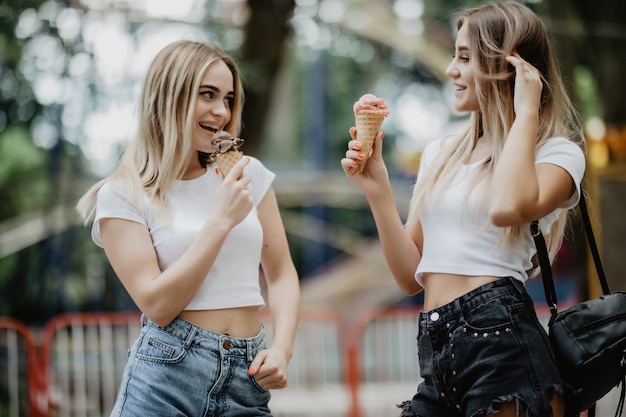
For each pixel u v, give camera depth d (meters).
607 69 9.15
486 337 2.65
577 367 2.63
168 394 2.80
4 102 11.18
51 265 11.56
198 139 2.99
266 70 10.61
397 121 16.98
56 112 11.20
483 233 2.76
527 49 2.80
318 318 8.07
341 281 13.60
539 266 2.92
